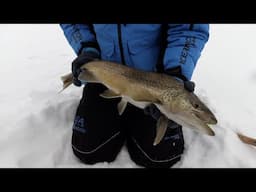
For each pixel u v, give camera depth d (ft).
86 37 2.83
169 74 2.45
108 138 2.73
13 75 4.03
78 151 2.72
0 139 2.84
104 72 2.42
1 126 2.99
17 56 4.59
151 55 2.73
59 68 4.27
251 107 3.51
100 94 2.61
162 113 2.27
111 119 2.78
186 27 2.54
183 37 2.54
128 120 2.89
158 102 2.20
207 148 2.85
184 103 2.11
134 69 2.33
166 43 2.62
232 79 4.09
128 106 2.89
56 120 3.11
